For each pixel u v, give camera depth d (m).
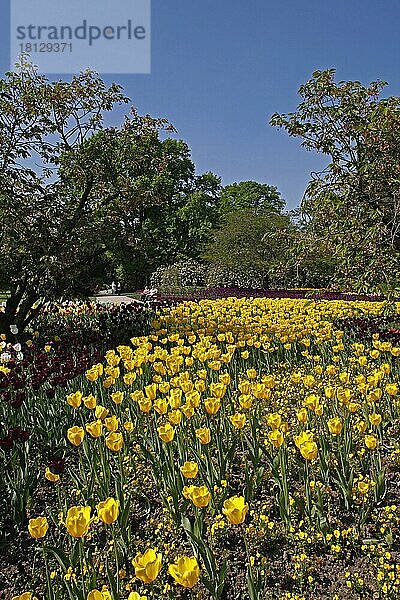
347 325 10.35
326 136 8.69
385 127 8.13
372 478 4.50
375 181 8.23
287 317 12.62
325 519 3.84
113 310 14.41
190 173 46.28
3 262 10.71
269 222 31.77
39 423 5.70
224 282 31.53
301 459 4.94
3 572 3.79
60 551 3.19
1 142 10.66
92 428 3.92
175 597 3.38
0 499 4.46
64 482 4.92
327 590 3.44
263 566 3.59
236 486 4.70
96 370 5.60
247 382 4.73
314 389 7.08
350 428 5.00
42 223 10.86
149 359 6.74
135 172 13.70
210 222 43.41
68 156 11.88
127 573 3.61
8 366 6.51
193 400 4.44
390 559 3.64
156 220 42.28
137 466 4.98
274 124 8.87
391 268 7.93
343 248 8.18
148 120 12.43
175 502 4.04
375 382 5.21
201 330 9.59
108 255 33.16
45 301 11.63
